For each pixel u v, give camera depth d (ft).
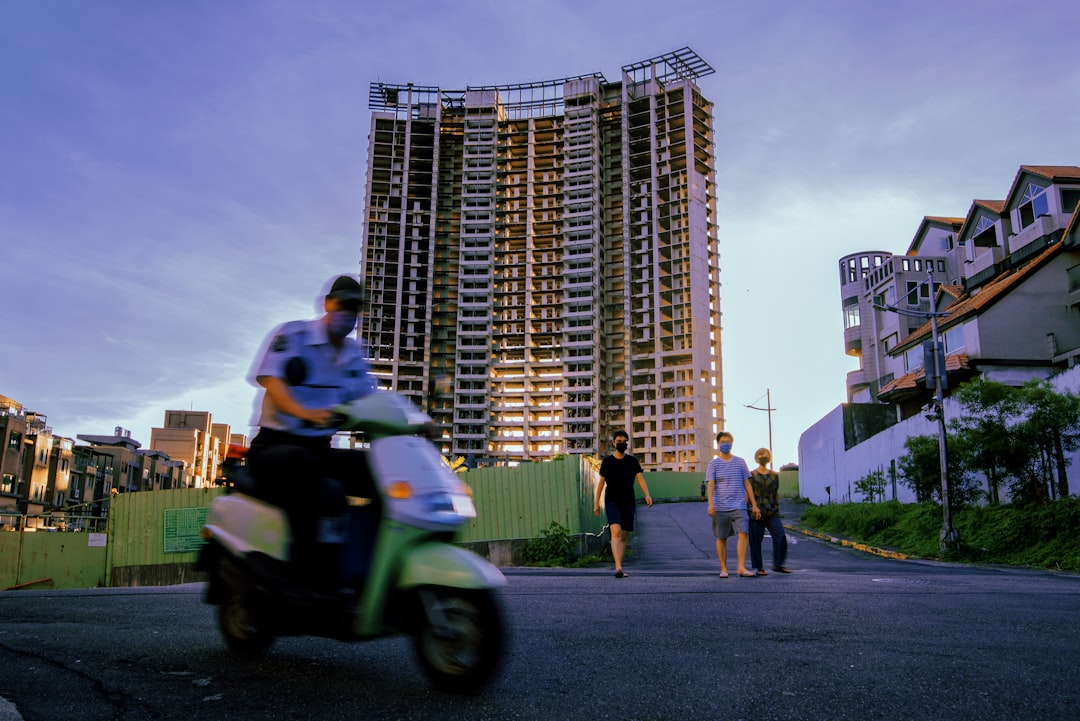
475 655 10.89
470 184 413.59
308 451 12.84
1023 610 21.52
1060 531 52.21
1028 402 58.59
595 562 52.26
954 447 64.13
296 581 12.61
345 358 14.38
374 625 11.66
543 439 379.76
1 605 21.27
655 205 398.83
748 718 10.04
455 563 11.12
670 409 374.22
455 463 55.72
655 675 12.37
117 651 14.10
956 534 59.62
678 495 264.72
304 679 12.03
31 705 10.32
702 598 23.41
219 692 11.18
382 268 402.31
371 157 413.80
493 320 399.65
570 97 421.18
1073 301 108.37
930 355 66.28
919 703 10.78
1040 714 10.32
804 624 17.99
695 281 383.04
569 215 406.82
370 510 12.60
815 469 167.02
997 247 123.85
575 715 10.12
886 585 29.27
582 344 386.11
